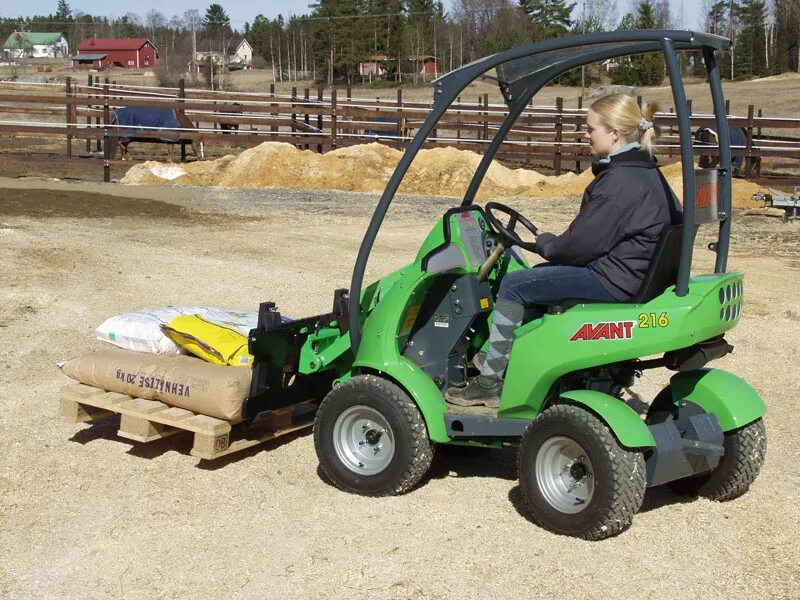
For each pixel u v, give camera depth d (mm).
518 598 3914
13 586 4078
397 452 4750
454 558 4250
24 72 89875
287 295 9531
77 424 6055
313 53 87062
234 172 21344
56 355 7480
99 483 5148
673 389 4867
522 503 4859
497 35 77562
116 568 4211
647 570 4148
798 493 5027
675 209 4492
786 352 7836
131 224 14188
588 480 4309
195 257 11422
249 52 105750
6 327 8164
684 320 4160
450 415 4719
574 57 4965
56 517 4730
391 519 4660
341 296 5418
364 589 3992
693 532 4539
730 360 7609
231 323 5773
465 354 5148
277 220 15195
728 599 3922
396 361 4848
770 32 70938
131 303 9055
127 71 92688
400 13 85250
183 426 5125
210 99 24438
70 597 3980
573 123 23641
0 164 23156
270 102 24750
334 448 4957
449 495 4973
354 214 16219
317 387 5656
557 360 4422
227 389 5055
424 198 19172
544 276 4582
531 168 26719
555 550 4316
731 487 4770
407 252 12250
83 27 129000
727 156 4516
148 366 5391
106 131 21766
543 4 82125
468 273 4949
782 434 5961
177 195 18109
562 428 4277
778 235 14523
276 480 5180
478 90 59312
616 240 4363
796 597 3941
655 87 56750
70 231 13086
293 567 4188
